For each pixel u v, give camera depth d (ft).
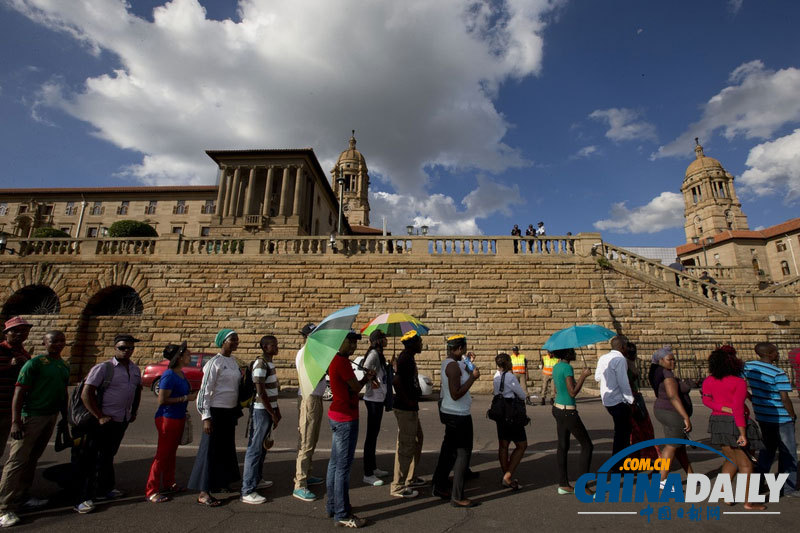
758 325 57.67
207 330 60.54
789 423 17.83
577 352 56.80
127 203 190.60
